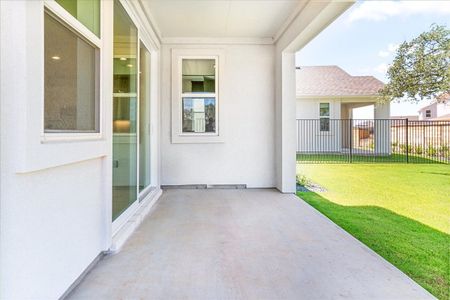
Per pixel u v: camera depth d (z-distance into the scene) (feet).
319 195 17.47
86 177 7.18
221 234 10.23
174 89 18.79
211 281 6.82
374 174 25.29
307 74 50.75
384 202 15.65
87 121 7.29
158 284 6.66
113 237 9.16
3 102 4.42
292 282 6.81
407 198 16.60
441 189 19.03
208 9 14.40
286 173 17.81
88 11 7.24
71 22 6.25
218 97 18.98
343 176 24.39
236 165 19.24
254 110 19.17
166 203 15.07
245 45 18.98
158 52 17.57
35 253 4.99
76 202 6.61
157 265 7.68
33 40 4.74
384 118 42.16
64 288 6.03
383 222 11.98
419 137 38.78
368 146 45.96
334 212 13.58
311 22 12.70
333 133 43.88
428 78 33.24
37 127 4.83
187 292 6.32
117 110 10.26
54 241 5.63
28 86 4.59
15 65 4.45
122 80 10.85
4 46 4.44
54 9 5.54
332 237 9.94
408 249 9.06
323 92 44.06
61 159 5.62
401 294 6.31
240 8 14.32
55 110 5.72
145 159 15.35
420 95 34.32
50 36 5.54
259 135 19.24
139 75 13.38
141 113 14.30
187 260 8.02
